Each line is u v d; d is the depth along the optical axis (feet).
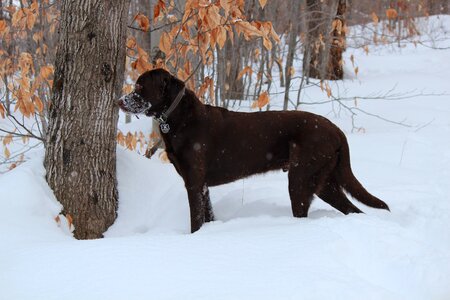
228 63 24.93
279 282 9.25
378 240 11.72
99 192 15.12
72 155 14.67
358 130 29.50
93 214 15.05
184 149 14.89
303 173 14.89
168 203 16.48
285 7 33.60
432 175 20.77
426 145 26.12
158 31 21.58
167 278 9.34
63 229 14.32
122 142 19.77
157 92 14.53
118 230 15.53
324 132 14.89
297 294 8.84
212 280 9.29
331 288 9.12
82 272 9.61
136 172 16.92
